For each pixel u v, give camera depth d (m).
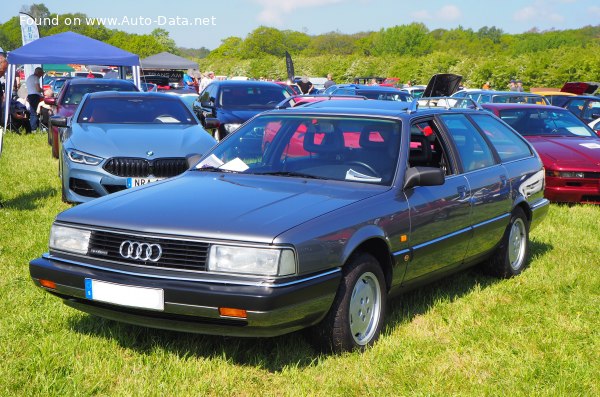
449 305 5.29
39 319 4.70
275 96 14.48
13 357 4.13
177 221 4.00
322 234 3.99
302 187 4.62
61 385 3.77
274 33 112.25
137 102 9.88
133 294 3.85
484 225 5.58
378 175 4.75
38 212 8.02
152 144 8.38
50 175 10.77
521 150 6.60
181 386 3.80
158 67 38.72
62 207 8.37
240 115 13.51
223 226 3.91
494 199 5.73
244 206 4.21
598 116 14.67
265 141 5.23
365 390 3.89
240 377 3.97
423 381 4.00
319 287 3.92
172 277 3.83
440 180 4.76
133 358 4.14
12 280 5.49
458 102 6.20
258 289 3.73
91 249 4.12
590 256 6.95
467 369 4.20
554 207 9.52
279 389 3.88
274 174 4.92
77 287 4.05
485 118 6.27
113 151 8.15
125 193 4.64
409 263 4.70
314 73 66.12
